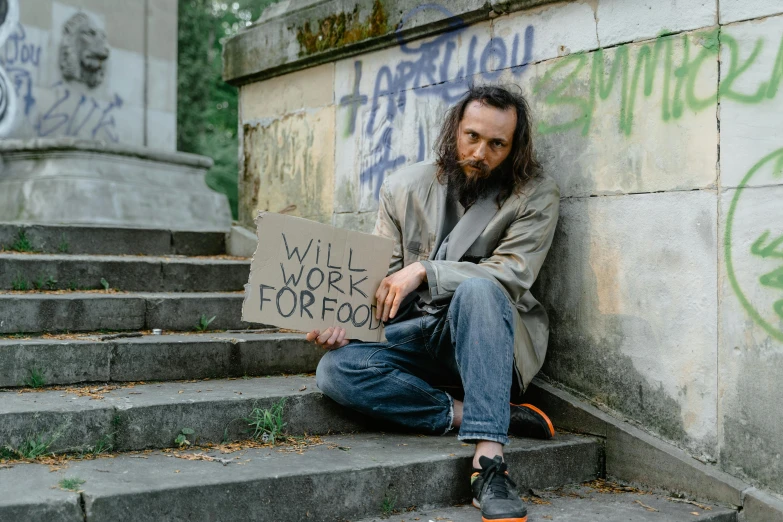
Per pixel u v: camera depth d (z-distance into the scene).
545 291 3.24
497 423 2.42
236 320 3.88
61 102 6.54
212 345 3.27
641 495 2.72
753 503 2.49
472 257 2.95
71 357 2.99
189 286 4.21
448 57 3.64
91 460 2.39
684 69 2.73
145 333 3.56
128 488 2.05
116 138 6.98
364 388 2.78
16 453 2.38
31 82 6.32
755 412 2.53
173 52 7.51
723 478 2.59
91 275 3.95
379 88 4.03
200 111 18.89
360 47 4.07
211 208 6.49
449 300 2.73
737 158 2.58
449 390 3.05
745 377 2.56
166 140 7.43
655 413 2.83
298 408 2.84
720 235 2.62
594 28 3.03
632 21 2.90
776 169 2.46
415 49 3.81
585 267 3.08
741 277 2.56
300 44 4.44
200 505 2.11
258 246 2.60
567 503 2.58
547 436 2.89
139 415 2.56
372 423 2.99
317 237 2.70
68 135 6.59
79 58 6.64
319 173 4.43
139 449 2.56
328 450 2.61
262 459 2.45
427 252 3.04
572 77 3.12
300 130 4.57
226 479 2.17
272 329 3.87
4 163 5.95
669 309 2.78
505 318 2.54
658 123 2.81
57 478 2.15
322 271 2.71
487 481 2.35
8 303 3.31
